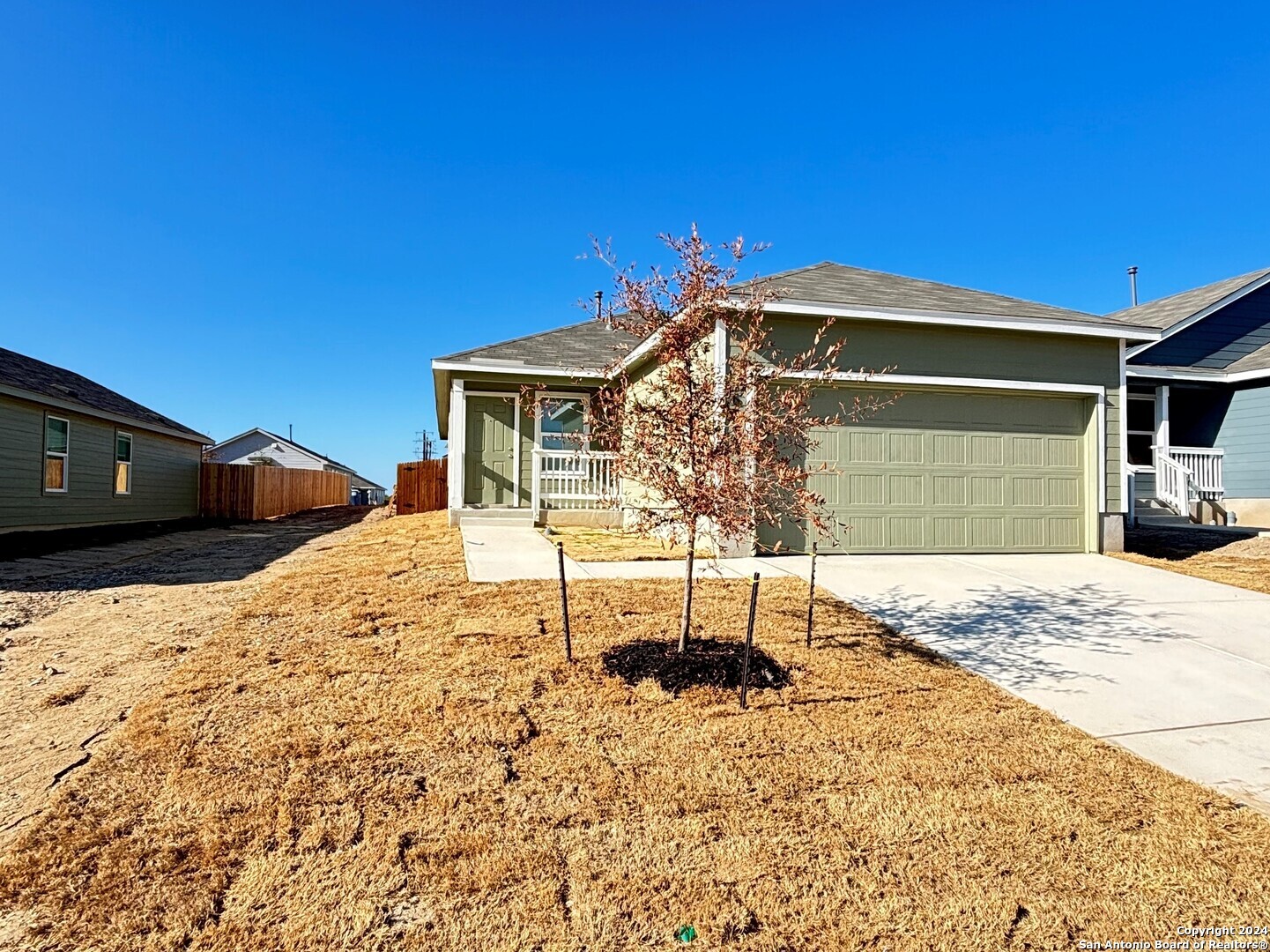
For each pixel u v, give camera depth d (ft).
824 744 11.05
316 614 18.47
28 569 29.96
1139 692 13.83
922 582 23.00
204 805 9.05
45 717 12.34
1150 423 49.08
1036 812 9.11
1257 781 10.19
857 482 28.07
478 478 42.68
